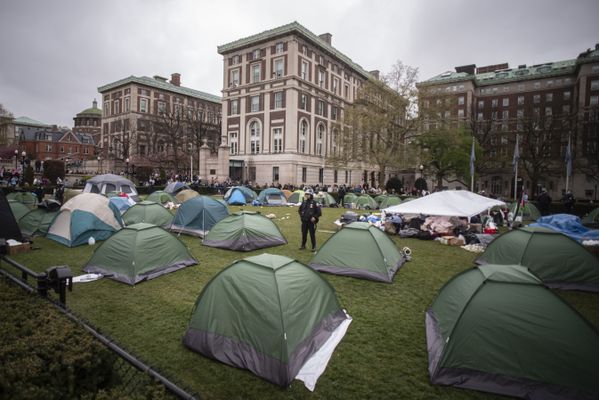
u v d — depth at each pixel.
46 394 2.65
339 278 8.19
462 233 13.28
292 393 3.99
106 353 3.28
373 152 33.34
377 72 58.88
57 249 10.68
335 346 4.99
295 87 41.16
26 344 3.20
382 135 34.41
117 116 68.19
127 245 8.13
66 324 3.71
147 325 5.66
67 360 3.00
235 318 4.73
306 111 43.38
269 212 22.50
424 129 34.38
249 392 4.00
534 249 8.30
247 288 4.89
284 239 12.20
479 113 68.19
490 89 67.25
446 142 35.09
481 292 4.57
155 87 67.88
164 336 5.30
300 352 4.47
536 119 45.84
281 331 4.37
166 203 21.14
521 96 64.44
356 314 6.19
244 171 45.44
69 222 11.38
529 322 4.20
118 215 12.50
